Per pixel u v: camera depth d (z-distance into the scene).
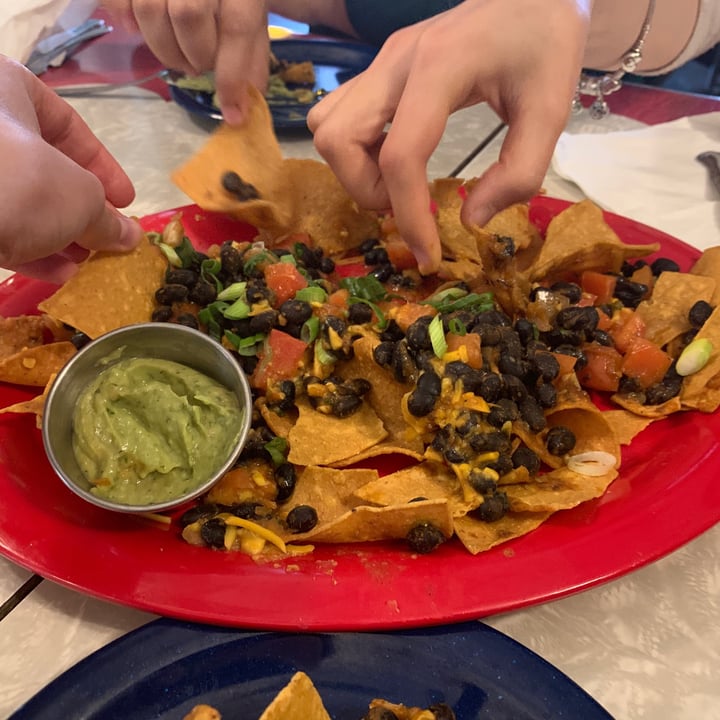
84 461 0.28
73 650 0.24
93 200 0.26
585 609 0.25
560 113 0.31
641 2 0.52
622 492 0.28
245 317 0.33
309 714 0.19
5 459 0.29
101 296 0.32
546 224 0.42
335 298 0.35
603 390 0.33
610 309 0.35
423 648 0.23
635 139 0.50
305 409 0.31
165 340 0.30
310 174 0.41
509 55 0.31
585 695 0.22
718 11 0.56
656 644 0.24
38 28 0.58
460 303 0.34
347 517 0.25
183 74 0.54
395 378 0.31
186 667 0.22
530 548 0.25
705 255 0.37
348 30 0.67
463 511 0.26
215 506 0.28
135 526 0.27
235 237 0.42
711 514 0.26
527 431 0.29
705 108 0.54
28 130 0.24
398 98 0.32
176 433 0.28
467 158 0.50
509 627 0.25
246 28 0.41
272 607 0.23
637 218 0.44
